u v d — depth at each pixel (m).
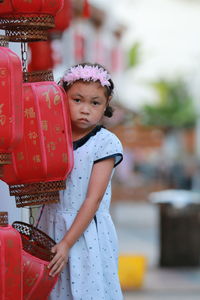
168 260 23.48
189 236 23.59
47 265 7.38
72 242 7.55
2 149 6.86
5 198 9.07
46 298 7.52
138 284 19.45
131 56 48.53
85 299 7.68
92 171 7.83
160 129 38.22
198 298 18.27
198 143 95.19
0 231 6.79
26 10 7.45
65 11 12.91
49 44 14.06
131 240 31.33
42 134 7.36
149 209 52.72
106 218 7.96
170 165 71.06
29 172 7.37
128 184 40.81
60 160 7.43
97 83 7.67
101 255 7.85
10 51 6.91
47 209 7.95
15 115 6.84
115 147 7.88
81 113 7.68
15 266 6.86
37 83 7.46
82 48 21.84
